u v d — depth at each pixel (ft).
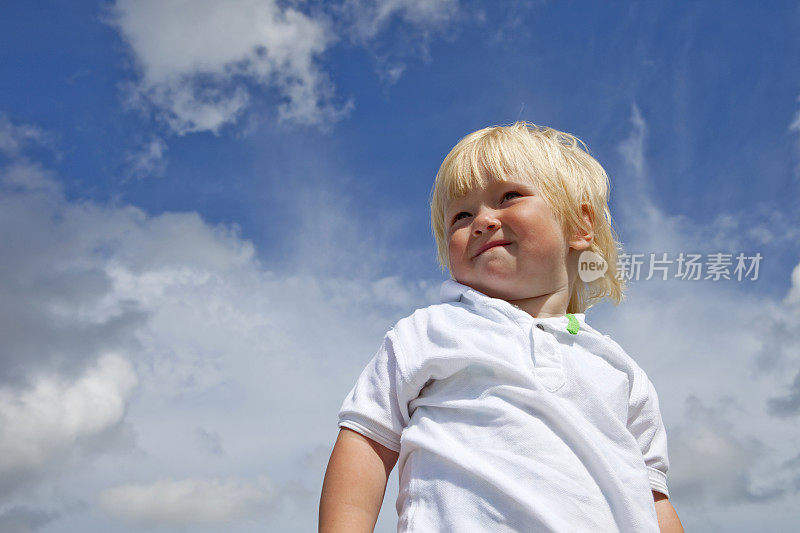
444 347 5.05
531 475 4.36
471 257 5.61
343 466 4.95
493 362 4.83
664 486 5.65
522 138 5.96
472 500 4.30
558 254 5.64
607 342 5.57
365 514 4.81
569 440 4.62
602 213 6.31
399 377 5.11
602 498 4.46
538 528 4.15
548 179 5.77
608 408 4.89
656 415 5.73
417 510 4.46
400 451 4.93
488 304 5.31
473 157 5.81
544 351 5.07
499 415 4.65
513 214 5.51
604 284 6.40
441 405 4.88
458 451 4.51
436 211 6.61
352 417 5.12
